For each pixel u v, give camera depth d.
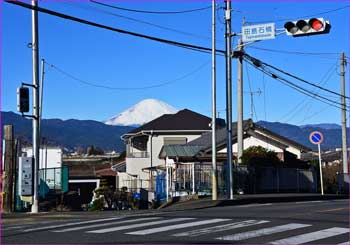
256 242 10.33
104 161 80.44
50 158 51.41
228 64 23.41
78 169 67.25
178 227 12.66
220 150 37.59
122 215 17.33
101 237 11.31
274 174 31.47
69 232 12.30
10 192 20.53
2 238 11.48
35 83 19.33
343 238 10.76
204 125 50.50
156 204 27.52
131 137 52.94
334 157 61.81
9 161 20.69
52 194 26.19
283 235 11.19
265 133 42.84
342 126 36.66
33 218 16.98
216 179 22.75
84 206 27.33
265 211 16.56
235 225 12.82
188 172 26.41
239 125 29.88
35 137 19.58
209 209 18.92
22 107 18.67
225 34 23.39
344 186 35.78
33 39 19.19
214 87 22.72
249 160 31.77
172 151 36.50
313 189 34.22
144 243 10.33
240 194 28.08
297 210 16.72
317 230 11.87
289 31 18.44
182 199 25.25
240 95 29.31
